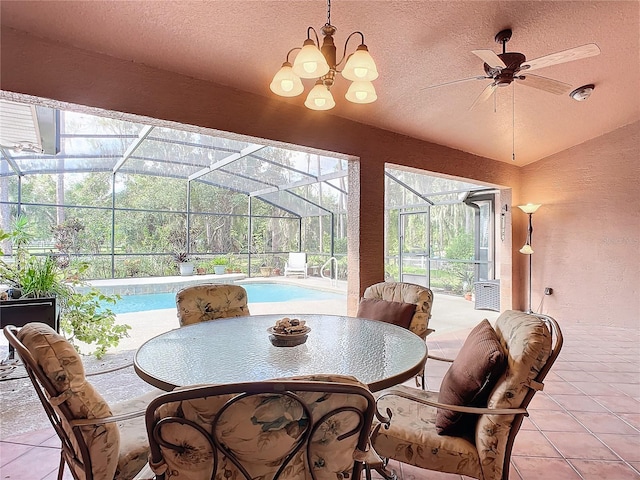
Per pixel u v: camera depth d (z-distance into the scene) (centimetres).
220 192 1087
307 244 1175
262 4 216
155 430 80
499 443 132
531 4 249
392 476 184
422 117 385
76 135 578
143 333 463
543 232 577
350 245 382
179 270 987
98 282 817
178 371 134
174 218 1016
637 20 276
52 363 110
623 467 196
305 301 738
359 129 374
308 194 1016
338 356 154
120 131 614
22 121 361
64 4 198
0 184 820
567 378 323
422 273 843
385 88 323
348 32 249
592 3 256
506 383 132
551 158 566
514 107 399
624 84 380
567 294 553
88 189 934
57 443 213
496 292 639
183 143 645
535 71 343
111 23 215
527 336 134
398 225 897
